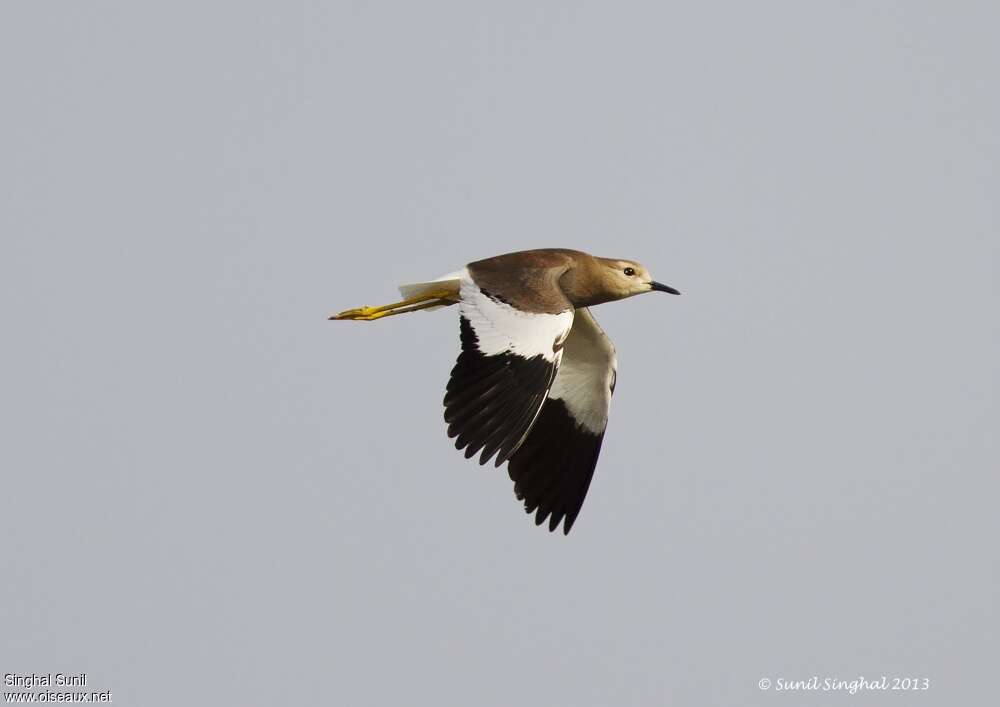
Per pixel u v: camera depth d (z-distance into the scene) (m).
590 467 16.02
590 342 15.86
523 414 12.88
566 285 15.02
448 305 15.77
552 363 13.09
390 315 15.72
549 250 15.09
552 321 13.34
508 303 13.66
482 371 13.30
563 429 16.12
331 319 15.68
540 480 16.03
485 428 12.95
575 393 16.16
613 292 15.29
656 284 15.45
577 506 15.99
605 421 16.06
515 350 13.23
